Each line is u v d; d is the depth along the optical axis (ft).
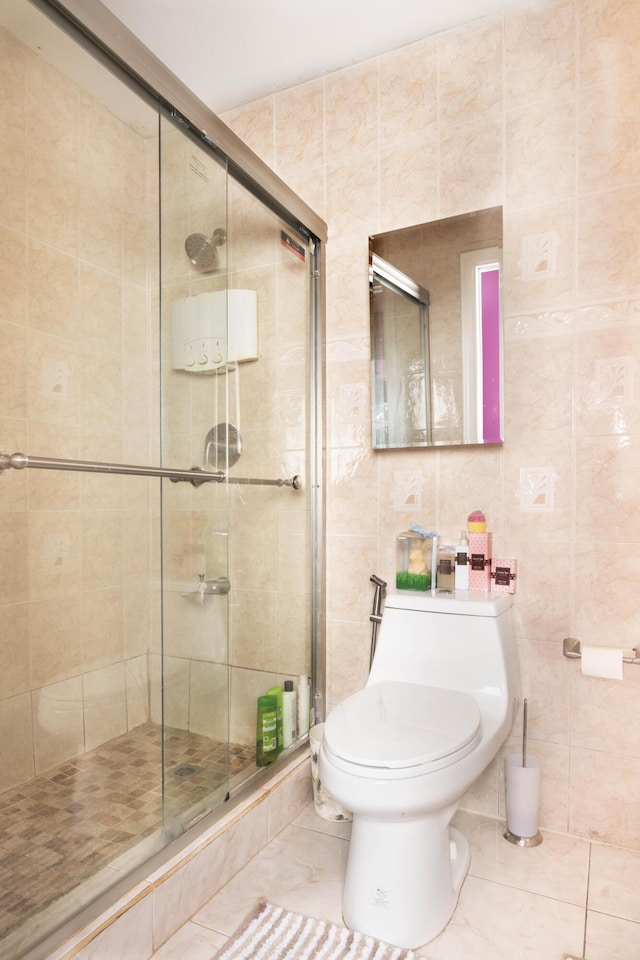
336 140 7.10
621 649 5.49
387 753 4.05
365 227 6.93
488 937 4.35
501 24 6.16
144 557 6.27
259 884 4.97
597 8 5.74
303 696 6.83
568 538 5.80
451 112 6.43
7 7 4.18
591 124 5.76
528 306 6.01
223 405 5.70
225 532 5.61
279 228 6.59
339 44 6.63
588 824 5.66
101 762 5.71
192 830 4.81
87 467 5.28
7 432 5.47
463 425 6.29
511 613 5.89
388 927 4.27
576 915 4.58
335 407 7.10
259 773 5.90
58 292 6.04
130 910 4.01
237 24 6.28
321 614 7.09
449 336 6.40
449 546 6.27
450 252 6.41
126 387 6.81
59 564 5.48
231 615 5.81
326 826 5.93
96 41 4.18
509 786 5.69
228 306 5.77
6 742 4.88
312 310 7.11
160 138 4.96
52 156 5.95
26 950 3.54
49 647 5.34
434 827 4.46
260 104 7.60
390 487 6.73
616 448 5.62
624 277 5.61
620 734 5.54
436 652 5.56
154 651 6.20
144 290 7.10
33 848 4.42
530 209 6.02
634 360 5.56
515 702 5.59
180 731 4.98
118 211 6.73
